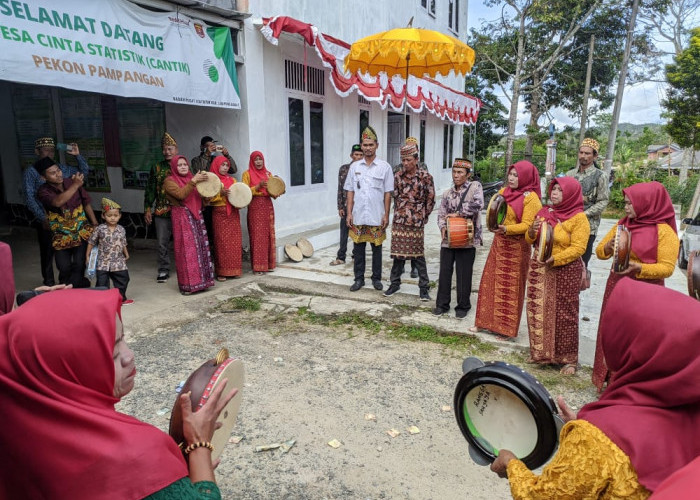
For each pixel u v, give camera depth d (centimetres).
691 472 93
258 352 465
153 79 564
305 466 304
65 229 555
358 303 593
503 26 2397
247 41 722
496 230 458
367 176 606
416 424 351
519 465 154
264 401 378
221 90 668
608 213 1800
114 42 517
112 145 853
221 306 586
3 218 989
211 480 145
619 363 137
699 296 221
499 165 2742
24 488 121
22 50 431
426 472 301
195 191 605
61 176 555
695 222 813
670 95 2088
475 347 477
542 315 423
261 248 703
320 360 449
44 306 125
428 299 595
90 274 545
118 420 125
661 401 122
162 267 664
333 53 834
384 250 879
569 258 396
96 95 845
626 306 133
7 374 119
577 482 124
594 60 2527
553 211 420
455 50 606
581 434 128
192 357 452
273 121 802
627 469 117
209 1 658
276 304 597
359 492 282
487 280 487
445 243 532
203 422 156
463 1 1792
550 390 398
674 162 4125
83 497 116
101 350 125
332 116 989
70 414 118
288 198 870
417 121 1436
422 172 571
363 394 390
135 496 116
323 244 881
